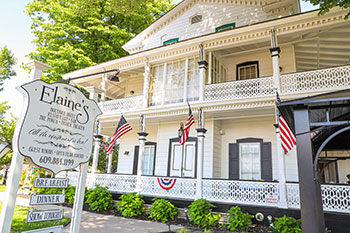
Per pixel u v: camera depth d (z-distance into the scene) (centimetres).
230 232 754
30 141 341
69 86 407
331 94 307
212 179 930
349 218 684
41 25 1900
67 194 1154
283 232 691
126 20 2166
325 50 1132
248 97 938
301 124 328
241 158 1156
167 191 1010
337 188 730
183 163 1221
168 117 1181
